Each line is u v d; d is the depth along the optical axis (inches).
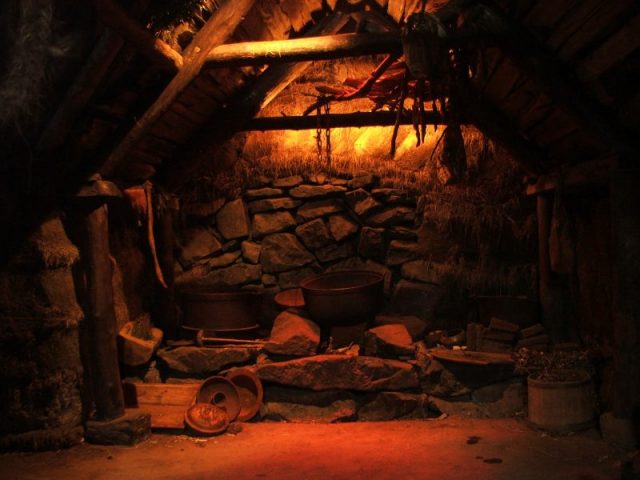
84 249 196.9
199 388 220.5
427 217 259.9
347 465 172.6
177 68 172.9
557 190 211.6
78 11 143.9
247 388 225.8
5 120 165.3
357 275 255.3
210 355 232.7
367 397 222.1
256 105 219.9
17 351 191.0
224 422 208.8
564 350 220.8
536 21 162.7
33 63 153.0
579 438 186.9
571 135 195.3
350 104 272.8
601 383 201.9
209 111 219.5
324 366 219.9
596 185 192.5
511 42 167.0
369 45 170.9
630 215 173.0
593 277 214.4
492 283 252.7
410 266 259.3
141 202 225.6
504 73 194.1
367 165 268.2
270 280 271.3
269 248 271.1
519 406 214.5
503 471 162.9
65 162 181.6
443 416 215.9
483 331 233.1
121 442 194.9
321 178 269.6
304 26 195.6
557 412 191.6
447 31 166.7
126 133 183.8
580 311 227.5
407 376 219.3
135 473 171.3
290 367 221.1
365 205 264.5
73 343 196.4
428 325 253.3
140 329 235.6
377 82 217.5
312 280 252.5
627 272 174.7
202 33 172.1
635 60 149.9
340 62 274.2
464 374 217.9
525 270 251.0
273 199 271.7
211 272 271.9
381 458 176.9
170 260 259.3
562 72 168.6
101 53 149.0
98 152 186.9
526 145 224.5
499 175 256.5
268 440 198.2
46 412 193.2
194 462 179.5
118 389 200.2
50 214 189.6
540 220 239.1
